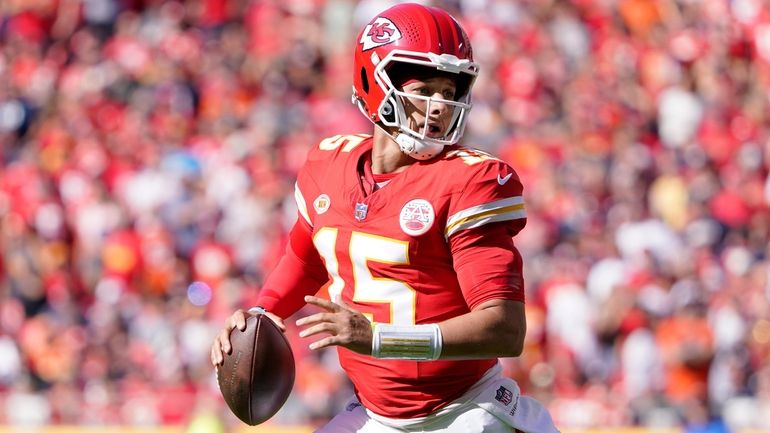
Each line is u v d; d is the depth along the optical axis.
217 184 38.41
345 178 11.70
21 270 35.78
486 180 11.07
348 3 48.84
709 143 45.00
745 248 37.59
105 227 37.38
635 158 41.78
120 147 41.84
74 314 34.22
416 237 11.10
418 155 11.31
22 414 28.47
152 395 28.39
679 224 39.03
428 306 11.30
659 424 27.72
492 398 11.79
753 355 31.73
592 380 31.52
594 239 36.12
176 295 34.84
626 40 50.25
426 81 11.38
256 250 35.97
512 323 10.74
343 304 10.45
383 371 11.72
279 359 11.52
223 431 21.66
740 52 51.09
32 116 44.97
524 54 47.91
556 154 42.00
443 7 49.78
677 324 31.36
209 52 48.09
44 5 50.25
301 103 44.59
